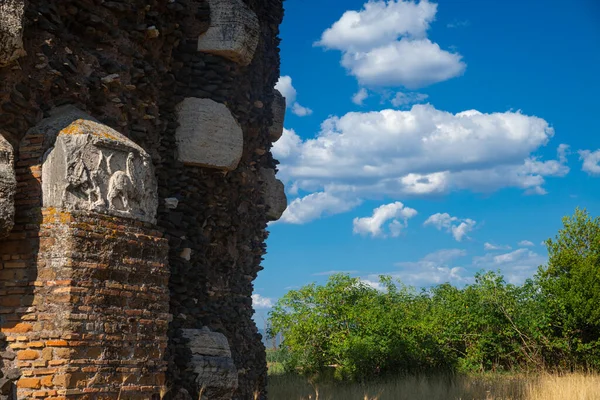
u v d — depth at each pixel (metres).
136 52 9.87
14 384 7.63
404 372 21.67
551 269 24.20
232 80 11.78
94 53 9.25
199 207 11.26
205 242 11.29
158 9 10.47
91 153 8.16
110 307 8.06
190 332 10.62
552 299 23.73
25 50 8.17
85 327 7.78
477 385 16.94
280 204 14.27
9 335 7.75
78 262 7.80
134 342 8.30
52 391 7.55
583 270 23.25
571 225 24.64
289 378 21.28
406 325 22.88
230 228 11.97
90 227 7.97
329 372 22.50
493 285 23.94
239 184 12.15
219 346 10.80
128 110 9.66
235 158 11.48
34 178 8.00
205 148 11.16
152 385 8.49
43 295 7.76
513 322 23.36
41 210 7.90
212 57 11.58
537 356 23.12
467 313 23.66
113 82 9.28
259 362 13.05
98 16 9.29
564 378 19.06
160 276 8.77
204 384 10.30
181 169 11.16
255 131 12.66
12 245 7.94
